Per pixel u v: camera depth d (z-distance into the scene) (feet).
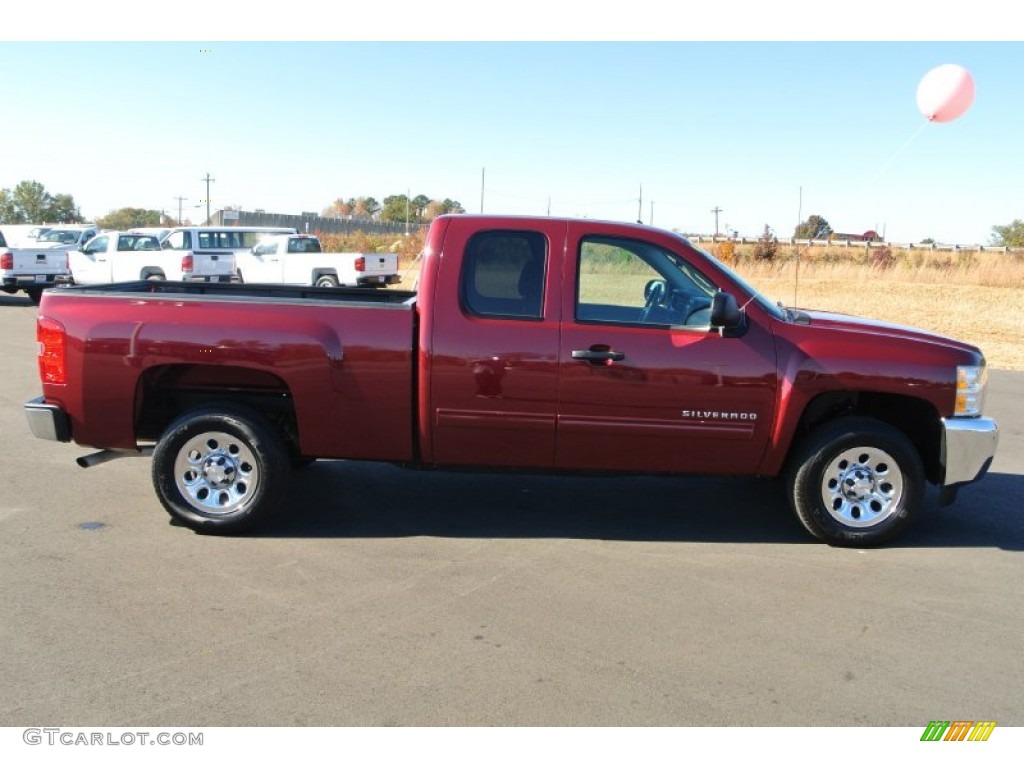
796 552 17.89
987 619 14.75
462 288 17.58
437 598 15.19
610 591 15.65
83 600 14.84
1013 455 26.91
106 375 17.84
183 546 17.52
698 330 17.61
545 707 11.73
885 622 14.57
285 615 14.38
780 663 13.07
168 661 12.77
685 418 17.56
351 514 19.79
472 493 21.62
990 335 61.77
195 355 17.65
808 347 17.62
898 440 17.79
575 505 20.83
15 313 64.44
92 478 22.31
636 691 12.18
